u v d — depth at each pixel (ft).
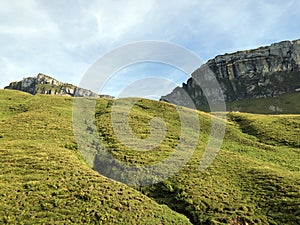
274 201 65.21
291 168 96.68
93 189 67.21
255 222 58.65
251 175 82.94
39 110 153.69
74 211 58.39
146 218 58.54
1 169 75.56
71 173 75.51
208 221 59.88
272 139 138.51
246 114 196.85
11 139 104.42
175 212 63.77
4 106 168.55
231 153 110.52
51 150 92.43
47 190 65.67
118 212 59.41
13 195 62.28
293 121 162.20
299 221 57.00
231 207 63.98
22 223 53.26
